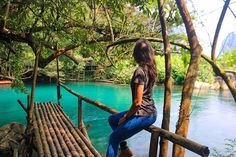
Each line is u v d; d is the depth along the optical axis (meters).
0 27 7.49
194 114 17.89
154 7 6.07
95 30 8.28
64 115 9.10
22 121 15.16
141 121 3.11
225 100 23.66
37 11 7.74
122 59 8.87
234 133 13.81
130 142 11.88
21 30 8.16
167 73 3.08
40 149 5.49
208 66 3.79
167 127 3.04
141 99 3.01
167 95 3.06
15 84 8.62
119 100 22.78
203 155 2.39
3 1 6.88
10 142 8.74
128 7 7.95
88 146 5.62
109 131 13.45
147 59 3.11
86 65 31.92
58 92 12.07
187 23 2.87
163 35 3.14
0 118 15.70
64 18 7.41
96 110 18.42
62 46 9.32
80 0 6.98
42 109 10.47
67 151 5.24
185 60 3.77
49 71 28.20
